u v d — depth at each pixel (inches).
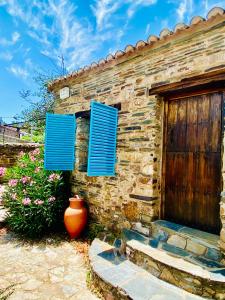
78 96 210.1
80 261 148.7
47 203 184.1
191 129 139.8
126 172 163.3
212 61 123.6
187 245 122.6
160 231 137.6
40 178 195.2
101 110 159.3
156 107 149.5
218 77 120.4
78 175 204.8
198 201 134.5
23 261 146.4
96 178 186.9
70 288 119.5
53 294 114.1
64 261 148.1
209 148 131.1
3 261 145.6
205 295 97.5
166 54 144.9
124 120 167.5
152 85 151.3
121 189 166.1
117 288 102.8
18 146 372.2
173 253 118.7
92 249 142.0
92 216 188.7
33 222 181.5
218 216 125.6
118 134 171.2
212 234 126.0
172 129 149.1
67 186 213.2
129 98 164.9
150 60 153.6
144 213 149.9
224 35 119.9
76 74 200.7
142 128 155.3
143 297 97.0
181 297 97.6
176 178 145.5
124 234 147.6
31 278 127.6
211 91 130.3
